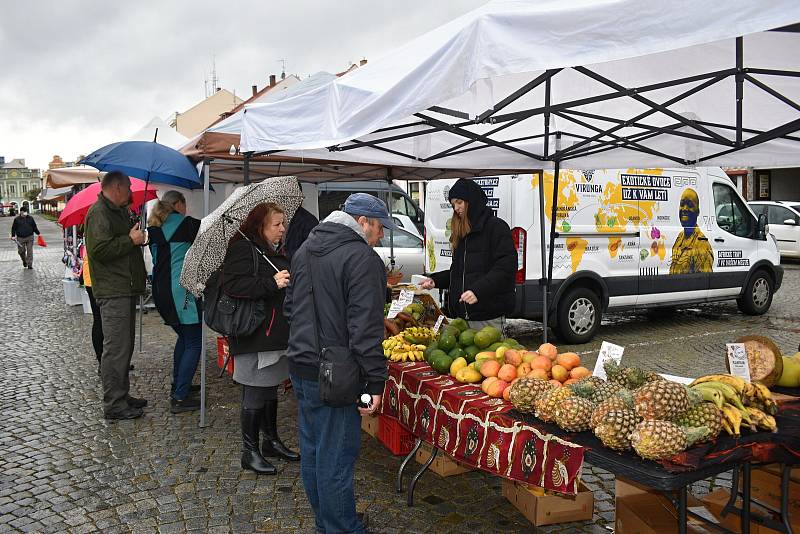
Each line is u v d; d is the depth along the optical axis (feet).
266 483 13.35
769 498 10.69
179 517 11.94
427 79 9.28
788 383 10.50
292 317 10.02
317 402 9.77
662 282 28.53
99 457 14.85
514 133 16.89
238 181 25.70
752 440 8.06
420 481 13.34
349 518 10.02
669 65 12.39
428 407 11.67
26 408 18.70
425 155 17.15
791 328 30.01
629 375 9.47
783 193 81.41
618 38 7.23
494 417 10.04
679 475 7.29
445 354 12.42
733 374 10.34
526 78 12.61
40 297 44.29
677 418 8.04
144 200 18.08
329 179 26.02
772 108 13.67
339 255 9.60
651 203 28.04
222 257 13.03
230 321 12.79
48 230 163.02
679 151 16.31
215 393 19.80
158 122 26.78
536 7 8.45
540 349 11.34
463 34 8.63
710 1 6.62
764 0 6.29
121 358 17.39
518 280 24.27
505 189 24.61
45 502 12.61
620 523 10.46
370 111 10.63
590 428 8.54
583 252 25.79
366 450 15.05
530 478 9.41
